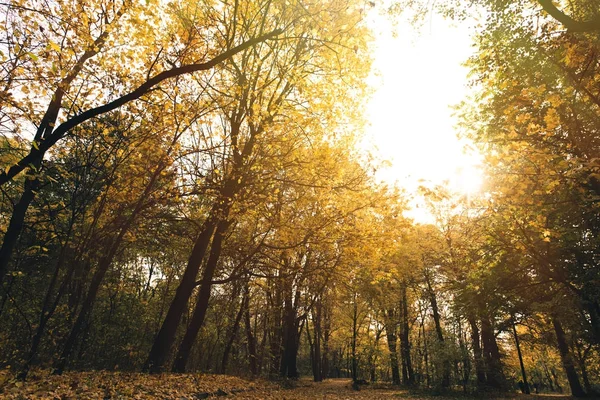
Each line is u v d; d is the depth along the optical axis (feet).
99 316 54.34
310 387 63.16
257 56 34.63
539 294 44.14
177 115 27.55
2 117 22.25
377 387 83.15
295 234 39.14
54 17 21.21
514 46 30.42
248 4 28.89
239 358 74.95
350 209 36.32
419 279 82.89
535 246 36.24
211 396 28.09
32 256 42.11
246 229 50.34
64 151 27.96
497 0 29.66
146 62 26.94
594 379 64.49
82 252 27.89
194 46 27.91
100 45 25.13
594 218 36.55
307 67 38.81
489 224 38.14
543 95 27.91
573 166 23.39
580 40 24.31
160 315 68.18
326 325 105.29
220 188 34.12
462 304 48.93
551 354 94.73
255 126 36.86
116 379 26.00
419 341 95.40
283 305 72.49
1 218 33.73
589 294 35.55
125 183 29.43
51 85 22.24
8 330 36.27
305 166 34.01
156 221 41.14
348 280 43.70
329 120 35.99
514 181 25.50
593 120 31.24
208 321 76.38
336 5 27.78
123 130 27.81
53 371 26.30
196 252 39.83
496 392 61.41
